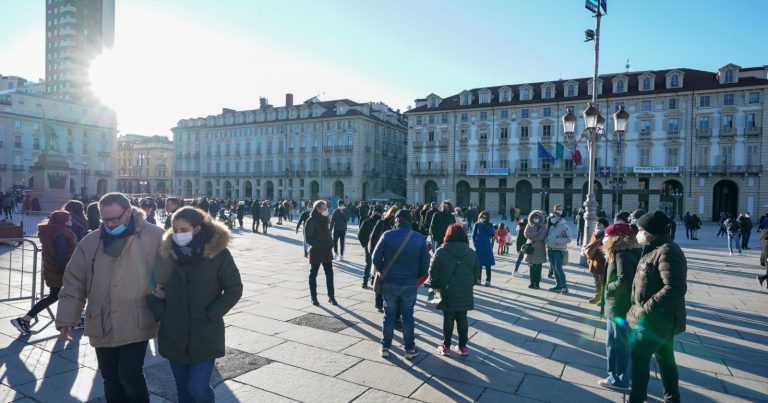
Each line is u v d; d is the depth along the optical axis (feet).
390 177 247.70
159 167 340.39
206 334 10.71
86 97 282.15
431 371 16.52
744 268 45.73
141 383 11.32
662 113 165.68
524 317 24.40
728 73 157.89
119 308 10.84
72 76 281.95
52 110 239.09
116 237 10.93
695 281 37.47
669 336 12.33
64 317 10.83
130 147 351.67
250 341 19.24
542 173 181.57
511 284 34.40
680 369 17.29
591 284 34.76
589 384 15.64
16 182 222.69
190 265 10.72
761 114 152.05
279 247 55.72
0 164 216.33
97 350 11.12
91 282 10.90
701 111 160.35
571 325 22.85
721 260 52.42
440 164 205.36
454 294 17.70
